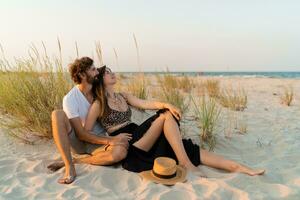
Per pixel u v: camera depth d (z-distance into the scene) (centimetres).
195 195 247
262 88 1273
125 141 311
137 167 300
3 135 408
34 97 403
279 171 316
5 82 440
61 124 292
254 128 489
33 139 396
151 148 321
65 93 415
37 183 276
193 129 453
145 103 351
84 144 333
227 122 515
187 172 295
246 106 677
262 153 380
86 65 315
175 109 327
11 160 331
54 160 331
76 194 254
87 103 327
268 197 246
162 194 249
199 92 821
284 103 768
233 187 262
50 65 430
